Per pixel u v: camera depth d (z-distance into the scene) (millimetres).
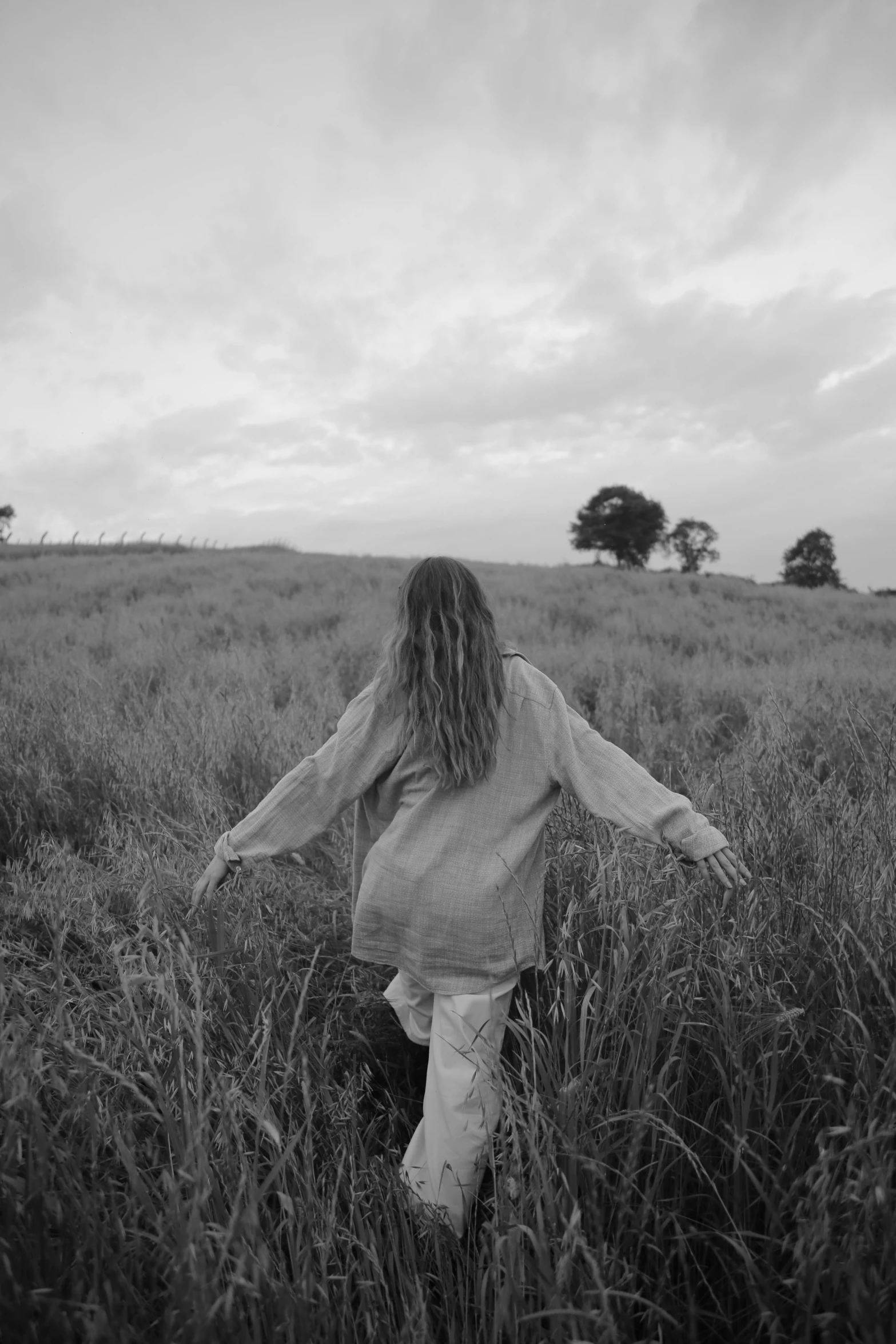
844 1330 1188
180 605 14352
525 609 15078
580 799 1736
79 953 2252
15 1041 1356
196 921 2311
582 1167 1407
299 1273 1250
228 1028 1921
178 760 3990
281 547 45938
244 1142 1641
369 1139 1869
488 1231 1436
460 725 1670
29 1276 1171
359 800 1950
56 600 15016
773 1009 1669
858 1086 1387
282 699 6629
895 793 2420
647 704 5918
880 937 1832
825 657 8516
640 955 1878
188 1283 1105
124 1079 1280
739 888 1989
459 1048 1638
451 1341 1289
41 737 4352
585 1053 1549
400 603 1729
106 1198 1396
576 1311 1052
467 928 1701
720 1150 1568
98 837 3326
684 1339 1324
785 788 2637
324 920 2729
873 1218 1220
